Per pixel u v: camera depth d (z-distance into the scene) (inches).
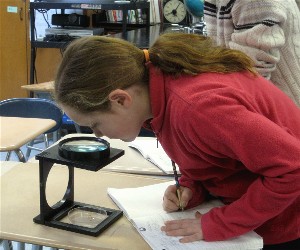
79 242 39.8
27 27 171.0
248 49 61.9
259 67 62.2
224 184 44.4
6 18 164.2
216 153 38.6
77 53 38.4
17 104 104.2
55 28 153.9
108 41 39.6
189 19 160.7
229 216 38.9
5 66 168.1
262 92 40.9
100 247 39.0
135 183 53.7
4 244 72.0
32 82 156.6
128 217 44.3
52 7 140.2
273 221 43.1
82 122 40.0
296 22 64.7
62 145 42.5
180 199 45.6
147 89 40.9
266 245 44.2
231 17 64.4
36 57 167.2
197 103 36.2
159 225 42.4
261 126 35.0
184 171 45.9
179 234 40.3
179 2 162.4
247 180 43.1
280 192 36.1
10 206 46.2
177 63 39.7
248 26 62.1
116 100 38.5
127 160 62.2
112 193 49.4
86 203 47.8
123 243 39.9
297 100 66.2
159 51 40.5
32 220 43.4
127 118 40.1
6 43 165.9
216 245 38.8
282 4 61.4
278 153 34.7
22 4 167.9
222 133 35.4
